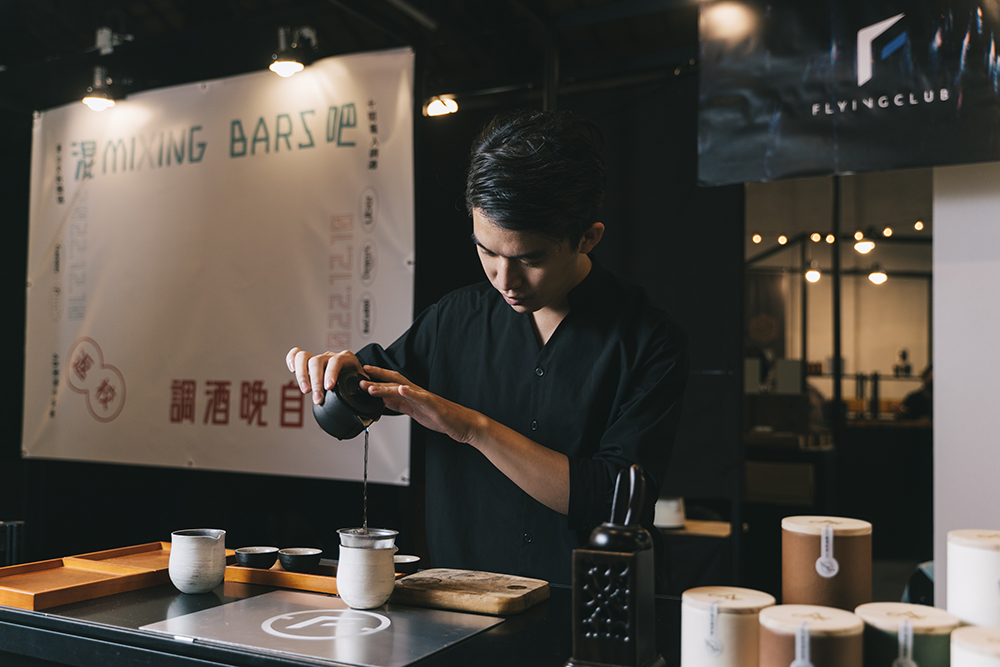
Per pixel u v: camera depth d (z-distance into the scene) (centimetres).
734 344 335
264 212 325
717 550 336
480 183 122
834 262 624
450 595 124
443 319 178
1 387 388
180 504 359
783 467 527
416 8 288
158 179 345
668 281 346
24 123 390
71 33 458
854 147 232
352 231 310
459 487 167
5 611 122
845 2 233
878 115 229
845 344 1173
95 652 112
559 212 122
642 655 93
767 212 1062
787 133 240
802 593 97
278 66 310
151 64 372
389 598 127
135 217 349
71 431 357
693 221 343
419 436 300
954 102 220
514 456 137
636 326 155
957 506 244
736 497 334
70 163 363
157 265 343
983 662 76
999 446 239
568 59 364
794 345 1155
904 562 595
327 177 314
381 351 184
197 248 336
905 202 1020
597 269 161
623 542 93
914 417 784
